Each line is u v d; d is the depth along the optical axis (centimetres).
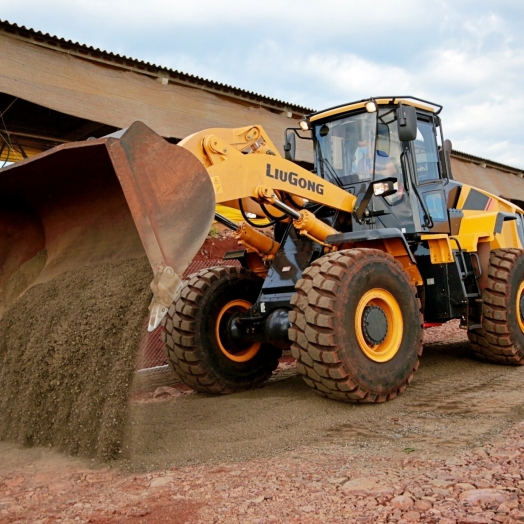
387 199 541
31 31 792
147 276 368
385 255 467
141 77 928
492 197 689
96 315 369
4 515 262
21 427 375
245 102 1081
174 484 290
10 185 427
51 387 373
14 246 477
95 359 358
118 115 878
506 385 504
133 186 335
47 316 399
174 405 498
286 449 348
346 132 563
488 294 595
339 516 236
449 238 582
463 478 267
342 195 531
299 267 518
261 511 246
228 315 564
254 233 571
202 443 368
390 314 464
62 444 357
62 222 460
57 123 940
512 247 681
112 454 338
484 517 223
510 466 278
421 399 455
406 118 502
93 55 868
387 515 233
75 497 282
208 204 366
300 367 432
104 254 420
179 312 533
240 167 454
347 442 353
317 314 420
